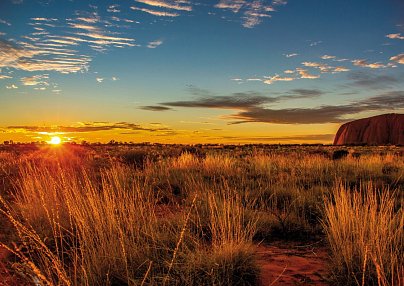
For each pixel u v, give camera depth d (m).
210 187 9.48
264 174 12.88
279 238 6.13
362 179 12.19
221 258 4.29
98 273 4.05
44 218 6.01
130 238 4.83
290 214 6.81
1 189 8.73
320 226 6.53
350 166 15.02
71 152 20.55
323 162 15.98
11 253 4.95
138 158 17.77
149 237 5.14
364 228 4.80
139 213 5.85
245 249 4.50
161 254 4.71
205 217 6.28
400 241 4.88
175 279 3.95
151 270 4.17
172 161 16.25
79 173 10.38
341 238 5.03
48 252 4.09
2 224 6.21
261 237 6.11
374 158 18.30
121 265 4.25
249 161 17.14
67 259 4.77
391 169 14.91
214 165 13.94
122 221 5.30
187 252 4.53
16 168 11.59
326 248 5.55
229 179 11.24
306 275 4.46
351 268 4.21
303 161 15.78
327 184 11.07
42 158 14.34
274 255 5.23
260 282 4.25
